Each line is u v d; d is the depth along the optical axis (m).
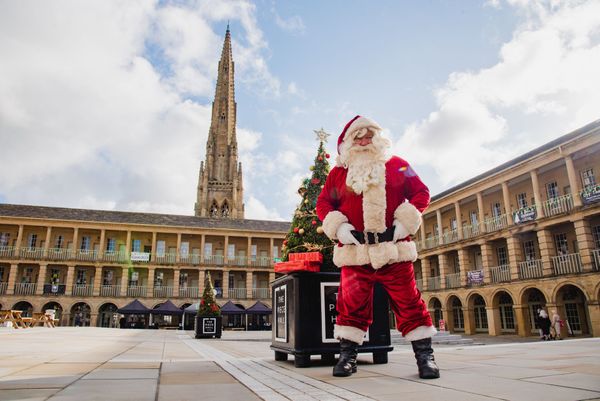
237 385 3.25
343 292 4.14
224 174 81.00
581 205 22.47
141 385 3.17
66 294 41.28
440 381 3.28
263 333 28.50
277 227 51.53
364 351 4.80
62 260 42.06
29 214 43.72
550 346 7.13
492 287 27.67
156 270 46.12
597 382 2.96
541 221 24.58
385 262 3.82
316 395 2.78
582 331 23.86
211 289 19.50
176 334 23.20
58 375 3.65
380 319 5.02
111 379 3.46
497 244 30.27
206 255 47.47
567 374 3.38
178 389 3.04
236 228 48.50
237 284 48.19
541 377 3.25
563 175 26.03
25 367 4.27
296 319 4.82
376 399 2.58
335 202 4.46
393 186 4.07
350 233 4.01
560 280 22.81
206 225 48.72
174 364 4.96
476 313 32.12
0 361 4.88
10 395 2.64
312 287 4.95
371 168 4.00
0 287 40.09
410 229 3.93
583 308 23.95
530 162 25.67
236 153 81.56
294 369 4.49
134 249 45.97
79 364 4.68
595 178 24.19
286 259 5.60
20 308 41.97
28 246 43.06
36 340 9.78
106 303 42.50
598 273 20.92
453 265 34.34
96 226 44.31
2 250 41.28
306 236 5.47
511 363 4.30
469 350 6.58
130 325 41.66
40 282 40.97
